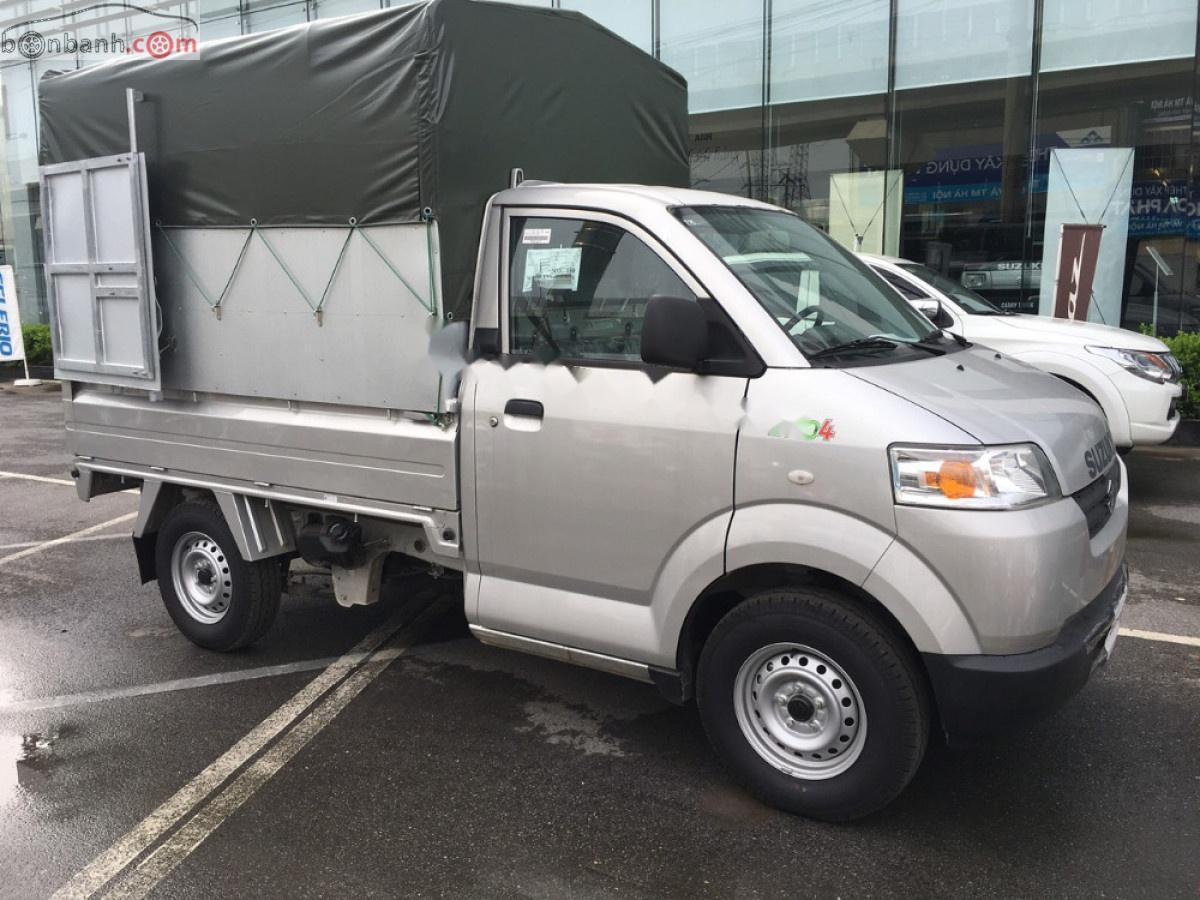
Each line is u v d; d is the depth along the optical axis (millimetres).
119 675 4848
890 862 3182
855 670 3209
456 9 3799
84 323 5070
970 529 2971
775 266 3730
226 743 4109
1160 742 3910
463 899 3051
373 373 4094
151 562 5363
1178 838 3277
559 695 4516
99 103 4832
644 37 14555
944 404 3197
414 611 5688
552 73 4383
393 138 3846
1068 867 3135
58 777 3857
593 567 3695
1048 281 12531
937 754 3855
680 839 3336
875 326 3881
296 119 4121
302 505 4555
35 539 7430
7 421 13453
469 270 3945
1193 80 11703
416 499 4078
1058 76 12352
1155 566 6094
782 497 3248
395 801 3621
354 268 4070
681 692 3631
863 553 3105
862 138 13500
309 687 4652
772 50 13781
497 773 3807
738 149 14250
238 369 4555
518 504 3818
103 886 3160
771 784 3443
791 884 3084
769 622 3338
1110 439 3844
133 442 5098
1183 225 12039
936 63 12945
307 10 15703
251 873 3207
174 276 4707
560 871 3176
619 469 3559
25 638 5371
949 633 3027
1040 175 12641
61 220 5074
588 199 3756
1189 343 10039
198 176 4504
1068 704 4234
